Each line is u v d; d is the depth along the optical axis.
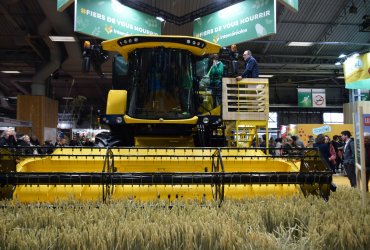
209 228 3.07
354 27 21.39
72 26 17.33
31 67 26.55
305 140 20.66
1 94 36.44
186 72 6.71
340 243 3.04
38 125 23.02
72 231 3.14
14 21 18.34
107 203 4.22
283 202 4.18
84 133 27.78
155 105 6.54
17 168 4.88
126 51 6.88
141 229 3.11
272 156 5.18
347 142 10.53
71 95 37.94
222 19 11.31
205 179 4.37
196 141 7.04
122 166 5.34
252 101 7.36
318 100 31.36
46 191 4.73
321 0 18.77
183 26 14.24
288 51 24.92
